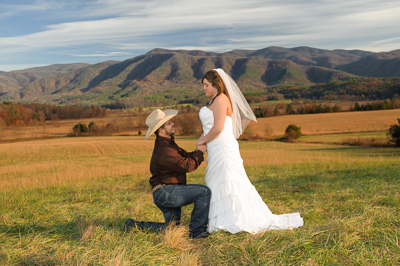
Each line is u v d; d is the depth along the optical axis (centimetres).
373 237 302
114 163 3841
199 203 345
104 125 8988
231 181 353
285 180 879
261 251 283
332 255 265
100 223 404
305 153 3738
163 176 353
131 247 293
